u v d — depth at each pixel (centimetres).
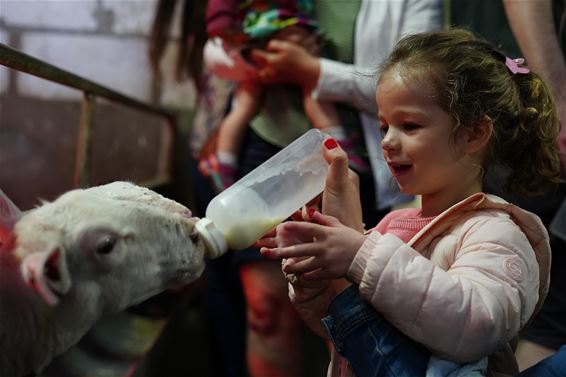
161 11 246
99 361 177
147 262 89
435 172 92
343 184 94
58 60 301
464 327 80
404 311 82
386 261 83
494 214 91
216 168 185
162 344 214
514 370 98
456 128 90
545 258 94
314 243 87
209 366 232
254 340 188
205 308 254
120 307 90
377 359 88
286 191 97
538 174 100
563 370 88
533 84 98
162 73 300
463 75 90
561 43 146
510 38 157
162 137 304
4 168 297
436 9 166
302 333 192
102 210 87
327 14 176
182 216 95
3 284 87
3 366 90
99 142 302
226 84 208
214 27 179
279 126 178
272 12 172
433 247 93
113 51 302
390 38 167
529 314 87
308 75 167
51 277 83
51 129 298
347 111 170
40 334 89
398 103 92
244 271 184
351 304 92
